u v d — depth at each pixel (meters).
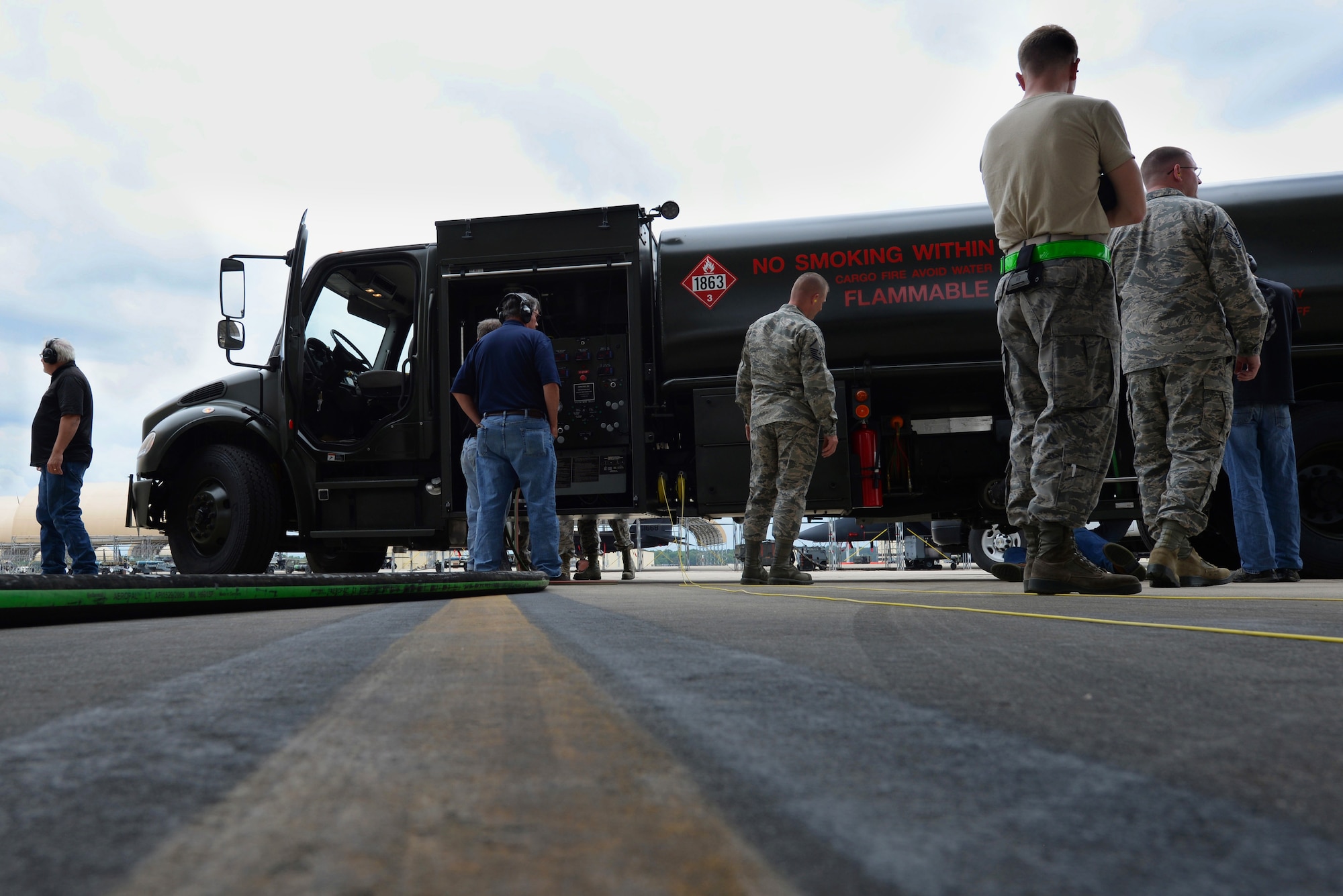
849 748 0.36
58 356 5.45
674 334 5.41
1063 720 0.43
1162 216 3.34
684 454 5.71
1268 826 0.24
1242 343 3.21
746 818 0.25
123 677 0.64
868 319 5.23
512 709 0.45
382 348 5.87
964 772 0.31
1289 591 2.68
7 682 0.62
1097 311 2.55
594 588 3.95
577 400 5.57
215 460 5.34
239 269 5.27
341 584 2.39
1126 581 2.44
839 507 5.21
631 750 0.35
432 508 5.38
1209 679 0.59
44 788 0.29
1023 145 2.63
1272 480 3.69
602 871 0.19
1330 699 0.50
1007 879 0.18
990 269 5.21
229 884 0.18
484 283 5.70
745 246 5.42
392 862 0.20
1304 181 5.00
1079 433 2.53
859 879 0.18
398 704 0.47
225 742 0.37
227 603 2.06
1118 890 0.18
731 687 0.54
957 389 5.42
